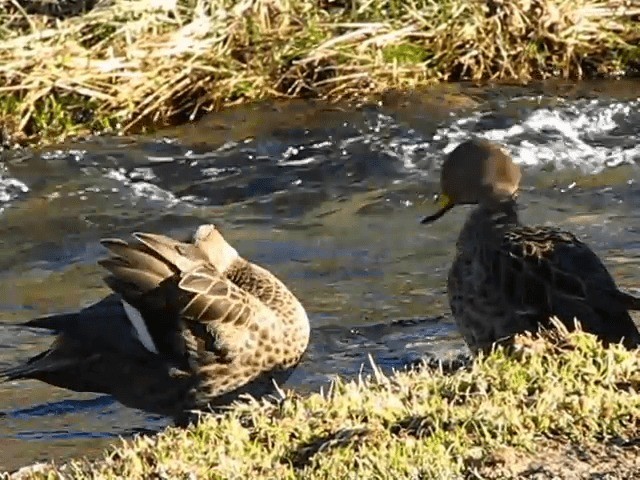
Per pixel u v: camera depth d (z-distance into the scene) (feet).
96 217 48.08
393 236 47.03
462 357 35.83
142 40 55.83
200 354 31.42
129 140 53.01
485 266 31.45
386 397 25.85
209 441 24.98
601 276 30.55
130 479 23.79
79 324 31.86
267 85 56.70
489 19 60.08
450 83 58.54
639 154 53.62
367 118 54.49
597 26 61.57
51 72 53.98
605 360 26.35
